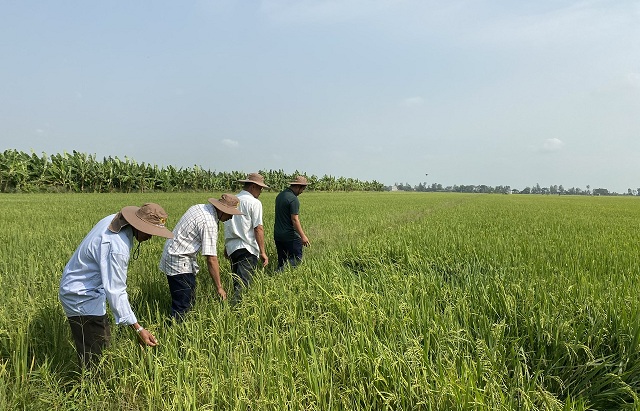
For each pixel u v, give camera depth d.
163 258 4.90
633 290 4.55
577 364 3.47
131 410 2.97
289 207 7.40
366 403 2.86
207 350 3.56
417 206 30.23
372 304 4.26
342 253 7.75
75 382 3.46
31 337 3.84
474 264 6.21
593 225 14.05
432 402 2.71
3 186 36.09
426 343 3.39
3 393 3.01
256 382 3.05
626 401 3.11
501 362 3.32
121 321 3.41
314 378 2.96
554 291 4.61
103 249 3.38
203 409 2.72
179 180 50.66
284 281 5.30
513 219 16.97
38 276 5.60
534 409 2.69
